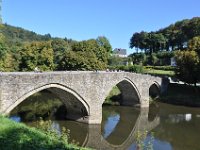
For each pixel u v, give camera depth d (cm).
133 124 4919
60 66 7569
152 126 4847
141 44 15675
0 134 2078
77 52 7600
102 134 4212
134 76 5978
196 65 7094
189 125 4981
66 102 4556
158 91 7306
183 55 7344
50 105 5400
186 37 14362
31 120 4322
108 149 3631
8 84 3316
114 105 6419
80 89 4306
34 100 5838
